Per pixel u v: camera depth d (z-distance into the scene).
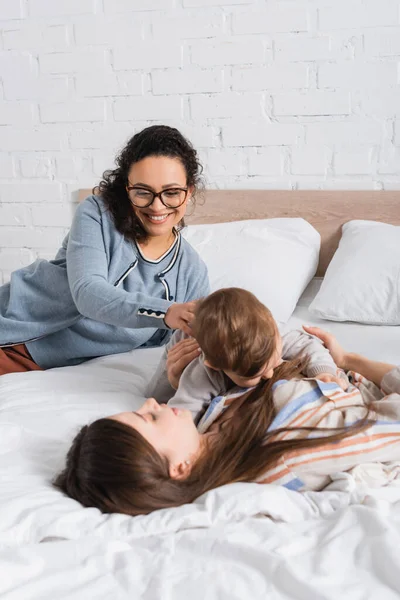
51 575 0.86
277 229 2.44
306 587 0.83
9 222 2.90
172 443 1.09
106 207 1.69
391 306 2.03
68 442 1.25
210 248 2.36
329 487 1.10
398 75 2.42
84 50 2.69
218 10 2.54
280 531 0.96
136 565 0.89
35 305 1.77
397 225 2.46
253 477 1.10
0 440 1.24
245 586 0.85
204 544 0.93
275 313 2.12
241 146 2.61
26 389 1.54
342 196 2.50
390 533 0.91
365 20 2.41
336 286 2.12
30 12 2.71
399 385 1.32
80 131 2.76
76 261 1.62
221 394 1.30
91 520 0.99
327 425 1.15
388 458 1.14
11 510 0.99
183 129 2.66
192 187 1.69
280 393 1.20
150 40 2.62
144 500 1.02
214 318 1.16
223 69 2.57
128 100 2.69
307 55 2.48
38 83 2.76
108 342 1.82
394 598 0.82
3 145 2.85
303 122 2.54
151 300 1.45
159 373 1.48
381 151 2.49
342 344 1.86
